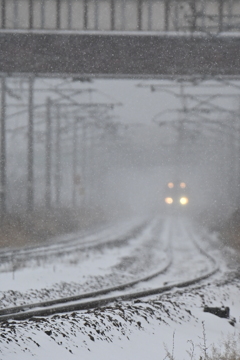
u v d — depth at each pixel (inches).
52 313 1681.8
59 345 1219.9
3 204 5305.1
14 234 4480.8
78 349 1232.2
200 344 1469.0
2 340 1150.3
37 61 4372.5
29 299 1996.8
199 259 3919.8
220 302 2164.1
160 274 3004.4
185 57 4439.0
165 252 4461.1
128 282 2466.8
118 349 1305.4
